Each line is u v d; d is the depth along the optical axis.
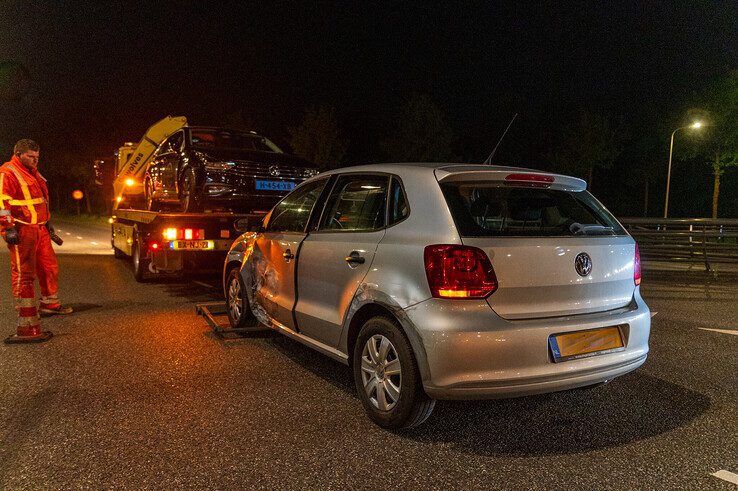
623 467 3.27
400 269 3.58
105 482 3.04
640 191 48.88
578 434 3.72
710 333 6.49
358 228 4.20
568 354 3.47
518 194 3.82
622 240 3.94
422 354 3.37
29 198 6.01
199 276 10.88
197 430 3.71
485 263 3.32
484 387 3.27
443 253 3.35
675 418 3.99
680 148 30.83
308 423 3.85
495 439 3.63
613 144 33.97
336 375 4.87
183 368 5.02
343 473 3.17
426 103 28.67
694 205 47.06
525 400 4.34
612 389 4.59
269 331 6.30
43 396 4.30
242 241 6.11
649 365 5.24
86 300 8.27
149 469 3.19
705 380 4.80
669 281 10.92
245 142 10.43
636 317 3.81
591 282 3.66
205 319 6.96
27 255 5.92
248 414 3.99
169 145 10.55
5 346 5.70
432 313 3.33
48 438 3.57
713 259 12.55
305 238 4.71
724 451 3.47
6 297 8.47
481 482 3.09
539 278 3.45
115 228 13.18
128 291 9.10
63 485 3.00
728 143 27.48
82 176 47.62
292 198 5.33
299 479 3.10
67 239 22.67
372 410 3.82
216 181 8.98
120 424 3.80
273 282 5.21
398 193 3.89
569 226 3.79
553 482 3.09
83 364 5.12
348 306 4.02
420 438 3.63
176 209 10.10
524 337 3.31
